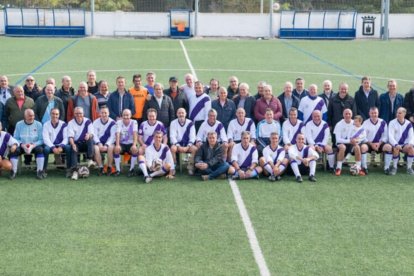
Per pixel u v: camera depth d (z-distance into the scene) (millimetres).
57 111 12547
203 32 43406
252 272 8227
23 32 42000
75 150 12516
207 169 12383
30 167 13008
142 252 8836
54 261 8523
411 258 8711
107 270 8258
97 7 48594
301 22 42938
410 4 47969
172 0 48031
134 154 12625
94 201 11047
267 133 13164
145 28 43125
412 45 38375
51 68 26516
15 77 24031
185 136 13039
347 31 42812
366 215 10445
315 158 12570
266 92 13484
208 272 8211
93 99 13352
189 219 10156
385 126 13172
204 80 24109
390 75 25828
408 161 13055
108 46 35688
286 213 10492
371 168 13555
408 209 10773
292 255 8773
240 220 10125
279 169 12391
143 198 11242
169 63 28609
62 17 42281
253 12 50062
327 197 11398
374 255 8805
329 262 8555
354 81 24250
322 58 31406
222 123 13461
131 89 13695
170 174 12531
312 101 13820
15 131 12602
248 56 31750
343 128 13062
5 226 9805
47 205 10812
